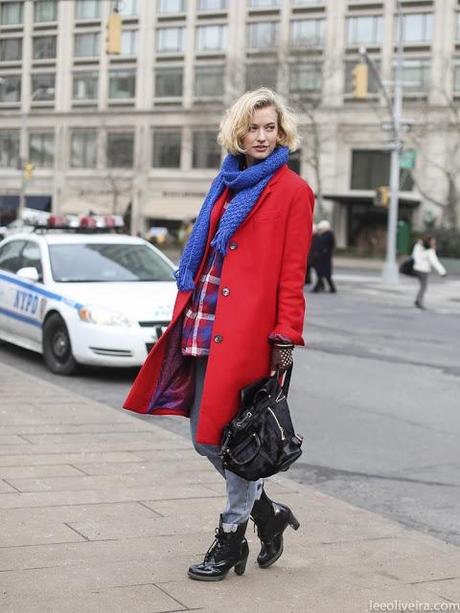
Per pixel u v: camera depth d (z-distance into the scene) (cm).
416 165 5691
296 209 375
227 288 372
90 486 543
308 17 5994
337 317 1859
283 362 371
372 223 6000
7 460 602
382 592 388
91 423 738
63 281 1086
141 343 998
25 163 5625
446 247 4284
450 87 5638
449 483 636
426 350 1373
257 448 359
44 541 436
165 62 6544
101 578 387
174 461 620
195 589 379
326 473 657
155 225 6750
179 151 6544
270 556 410
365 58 3278
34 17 7000
